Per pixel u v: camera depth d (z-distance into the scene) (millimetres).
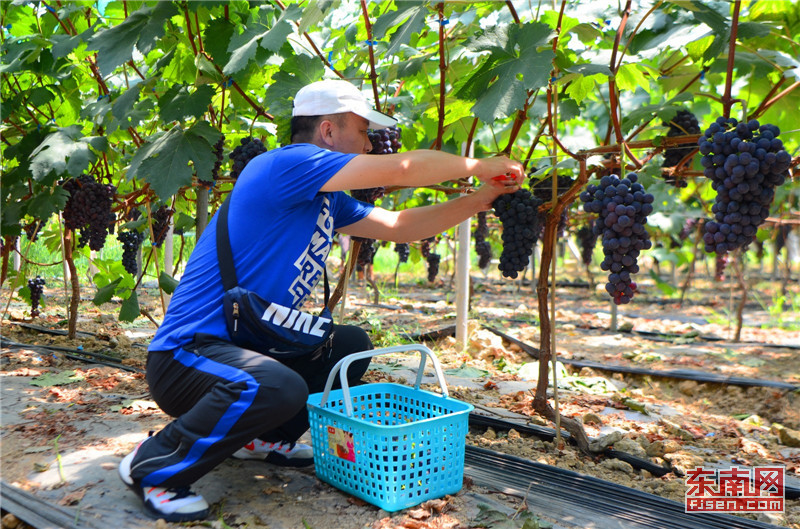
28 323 6070
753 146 2307
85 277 9586
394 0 3053
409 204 7539
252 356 2361
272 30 3012
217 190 4766
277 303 2537
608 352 6609
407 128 4605
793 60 3523
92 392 3822
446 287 12656
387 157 2490
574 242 14648
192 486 2598
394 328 6770
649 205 2578
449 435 2561
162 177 3252
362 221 3086
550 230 3455
